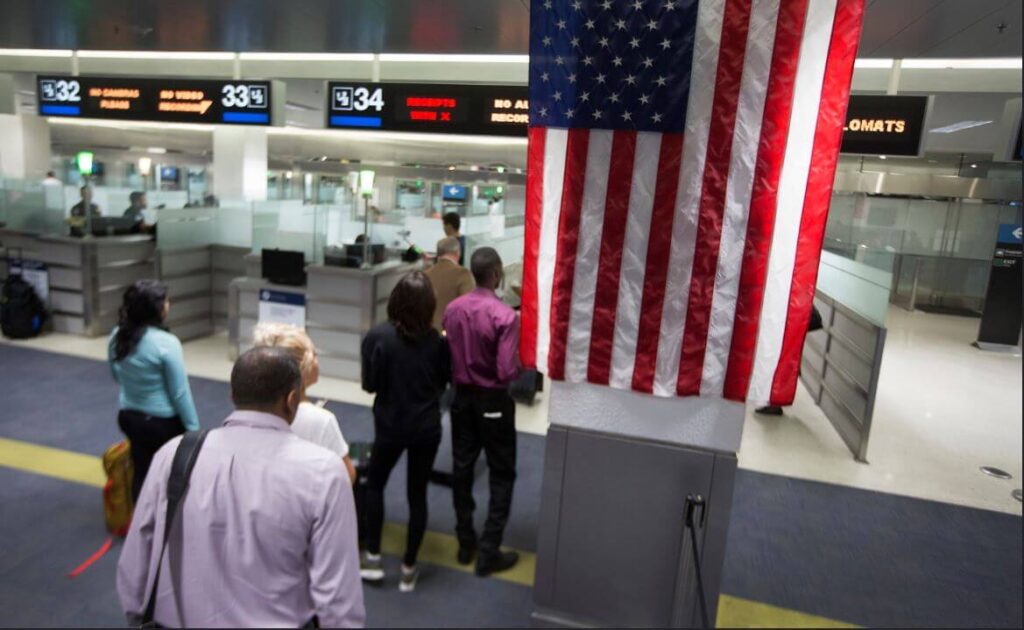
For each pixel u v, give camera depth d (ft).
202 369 21.54
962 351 31.91
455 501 10.99
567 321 8.42
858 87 26.04
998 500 15.19
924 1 13.97
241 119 20.97
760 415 20.67
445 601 10.10
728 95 7.47
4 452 14.51
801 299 7.74
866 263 18.17
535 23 7.84
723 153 7.59
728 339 8.00
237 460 5.00
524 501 13.74
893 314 41.96
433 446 9.98
